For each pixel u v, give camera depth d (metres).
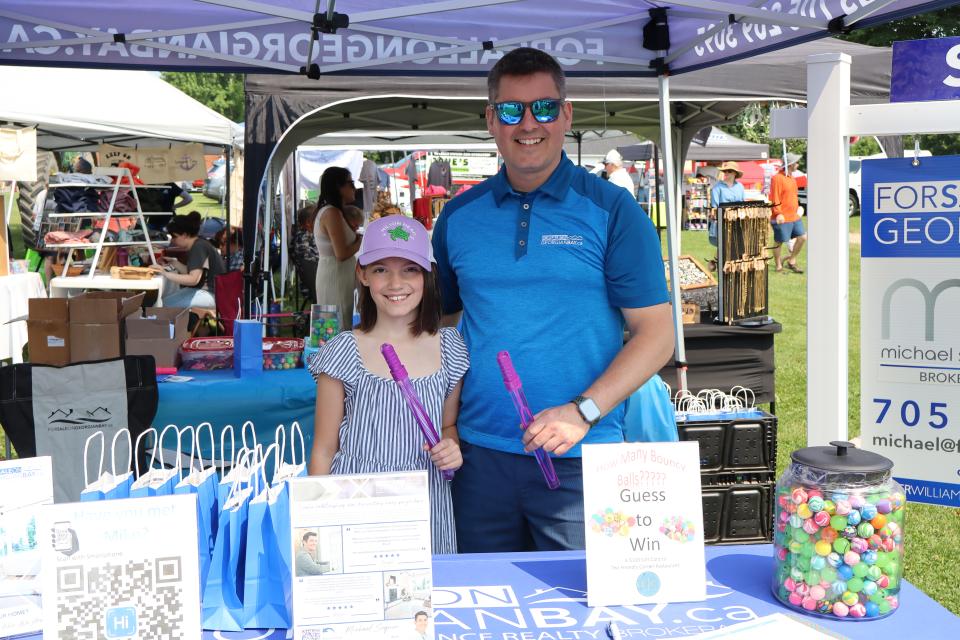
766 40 2.88
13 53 3.18
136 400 3.38
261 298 5.03
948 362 1.88
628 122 7.37
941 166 1.85
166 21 3.09
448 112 6.72
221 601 1.40
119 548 1.25
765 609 1.43
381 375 2.10
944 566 3.85
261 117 4.64
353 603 1.30
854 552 1.36
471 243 2.11
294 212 10.20
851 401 6.65
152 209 8.40
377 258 2.03
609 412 2.08
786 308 10.55
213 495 1.49
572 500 2.09
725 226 4.90
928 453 1.92
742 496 3.48
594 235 2.01
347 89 4.66
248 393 3.65
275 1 2.78
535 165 2.00
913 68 1.89
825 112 1.92
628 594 1.45
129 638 1.25
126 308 3.99
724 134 13.46
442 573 1.60
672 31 3.38
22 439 3.29
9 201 6.83
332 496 1.32
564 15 3.23
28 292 6.67
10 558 1.42
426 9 2.60
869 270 1.94
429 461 2.11
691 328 4.89
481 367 2.09
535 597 1.49
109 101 7.27
